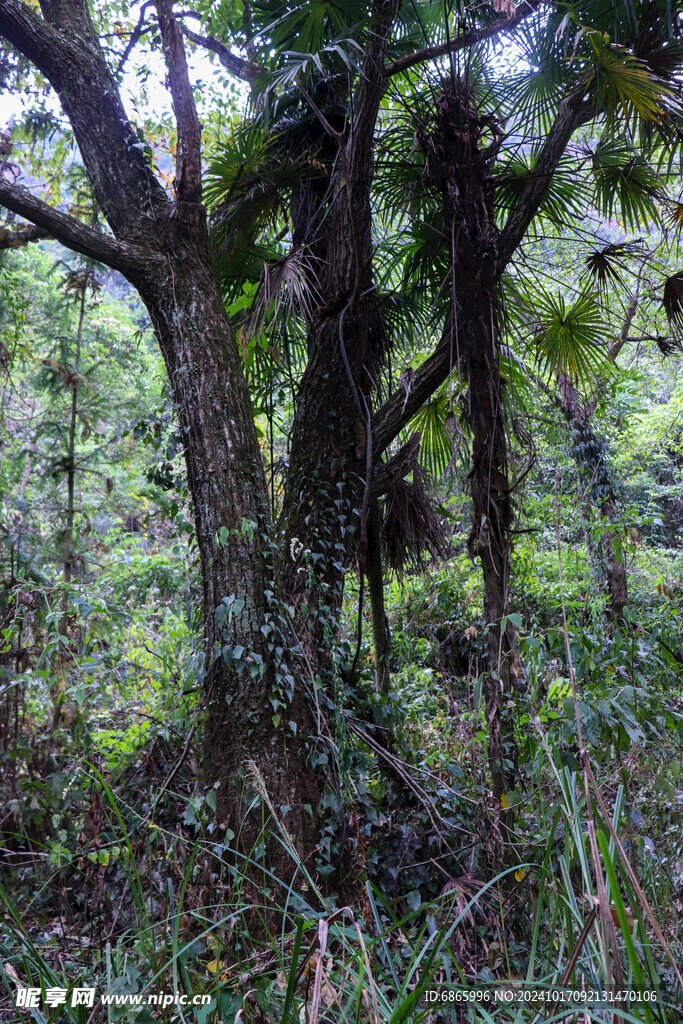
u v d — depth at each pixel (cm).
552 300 512
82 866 316
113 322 1150
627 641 358
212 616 339
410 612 641
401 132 427
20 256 980
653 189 467
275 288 405
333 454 396
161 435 359
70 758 337
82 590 357
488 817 321
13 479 604
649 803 326
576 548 773
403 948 277
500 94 456
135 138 384
